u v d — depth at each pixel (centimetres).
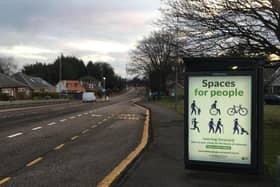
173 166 920
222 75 781
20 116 2720
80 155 1102
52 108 4181
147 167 912
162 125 2062
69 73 16500
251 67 773
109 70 18488
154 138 1470
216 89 788
